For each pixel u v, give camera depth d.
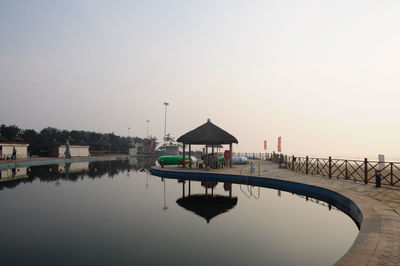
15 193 13.27
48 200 11.50
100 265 4.98
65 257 5.37
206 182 18.05
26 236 6.70
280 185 15.10
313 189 12.59
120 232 7.07
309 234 6.91
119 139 99.38
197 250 5.78
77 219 8.37
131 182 17.84
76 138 75.69
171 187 15.59
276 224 7.86
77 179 19.30
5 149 35.97
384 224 6.11
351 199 9.04
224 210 9.73
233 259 5.30
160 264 5.05
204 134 23.14
